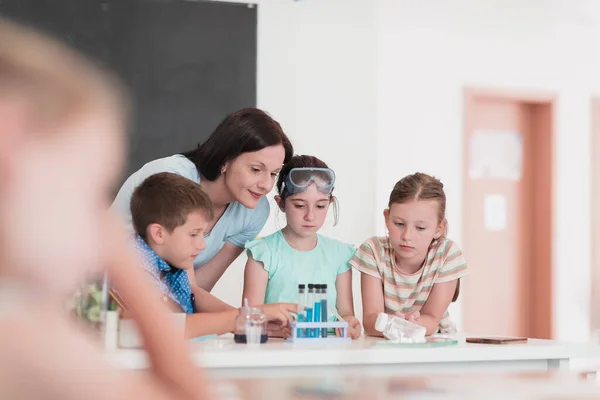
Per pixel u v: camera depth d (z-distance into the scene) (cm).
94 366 32
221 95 429
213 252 249
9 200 31
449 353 164
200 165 232
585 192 510
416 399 44
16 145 31
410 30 472
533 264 510
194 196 189
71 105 32
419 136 473
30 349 31
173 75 420
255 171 225
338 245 232
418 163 473
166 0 420
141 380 35
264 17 437
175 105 420
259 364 148
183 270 196
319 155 449
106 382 32
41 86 31
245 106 433
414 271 232
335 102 452
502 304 504
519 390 44
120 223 44
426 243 227
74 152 32
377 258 232
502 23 494
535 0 501
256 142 222
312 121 447
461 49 485
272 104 439
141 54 416
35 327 31
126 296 44
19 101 31
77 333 33
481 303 499
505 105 505
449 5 481
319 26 449
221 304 208
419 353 161
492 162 503
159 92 418
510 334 504
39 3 402
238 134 224
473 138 498
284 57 442
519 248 508
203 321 175
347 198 454
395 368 159
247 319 172
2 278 31
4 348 31
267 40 438
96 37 410
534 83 503
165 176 193
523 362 172
